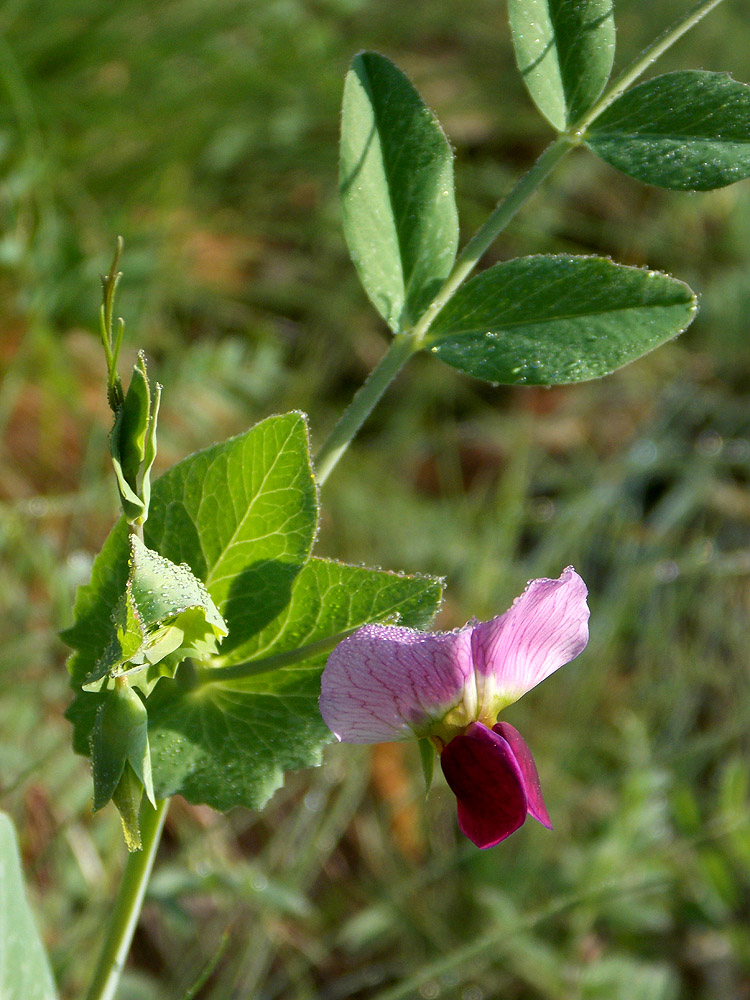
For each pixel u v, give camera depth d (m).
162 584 0.22
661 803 0.37
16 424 0.41
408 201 0.25
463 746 0.23
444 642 0.23
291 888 0.34
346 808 0.38
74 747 0.24
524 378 0.24
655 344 0.24
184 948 0.35
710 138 0.25
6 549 0.37
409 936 0.36
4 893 0.24
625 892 0.35
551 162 0.25
